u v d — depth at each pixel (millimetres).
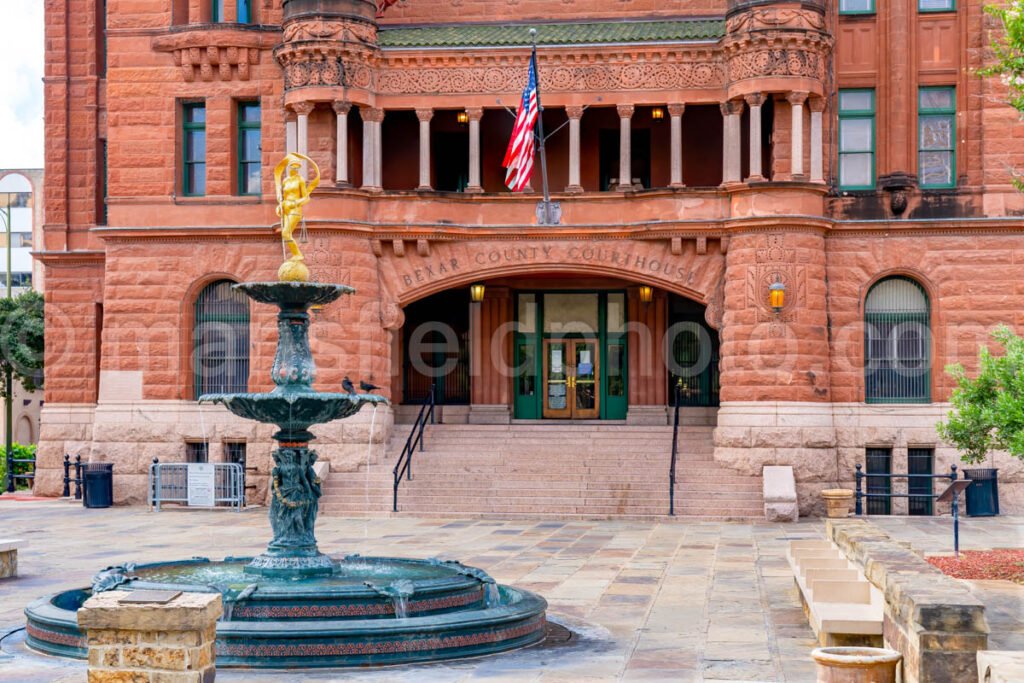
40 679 11945
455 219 33188
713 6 34906
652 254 32469
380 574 15703
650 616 15820
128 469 33938
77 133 37844
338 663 12672
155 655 10383
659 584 18609
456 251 33094
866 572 13305
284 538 15633
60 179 37719
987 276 31906
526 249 32938
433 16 35531
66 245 37656
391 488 30594
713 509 29484
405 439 33125
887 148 32625
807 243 31203
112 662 10445
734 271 31484
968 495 30594
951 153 32875
